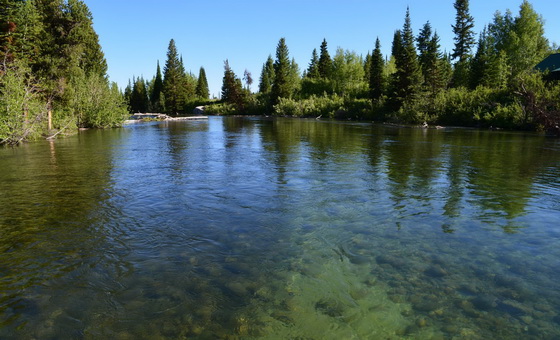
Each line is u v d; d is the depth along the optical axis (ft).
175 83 298.15
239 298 13.16
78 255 16.84
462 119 131.64
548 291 13.61
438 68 167.63
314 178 33.86
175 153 52.21
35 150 56.65
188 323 11.64
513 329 11.30
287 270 15.39
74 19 106.93
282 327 11.43
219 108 306.14
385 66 270.67
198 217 22.41
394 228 20.44
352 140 71.72
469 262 16.12
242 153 51.80
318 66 331.16
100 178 34.22
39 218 22.20
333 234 19.52
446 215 22.75
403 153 51.52
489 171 37.37
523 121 103.96
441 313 12.23
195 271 15.28
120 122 123.95
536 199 26.53
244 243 18.31
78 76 113.80
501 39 220.84
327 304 12.80
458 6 214.90
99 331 11.24
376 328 11.38
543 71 135.64
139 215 22.85
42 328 11.38
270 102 282.77
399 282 14.35
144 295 13.37
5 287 13.89
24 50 85.35
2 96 64.80
